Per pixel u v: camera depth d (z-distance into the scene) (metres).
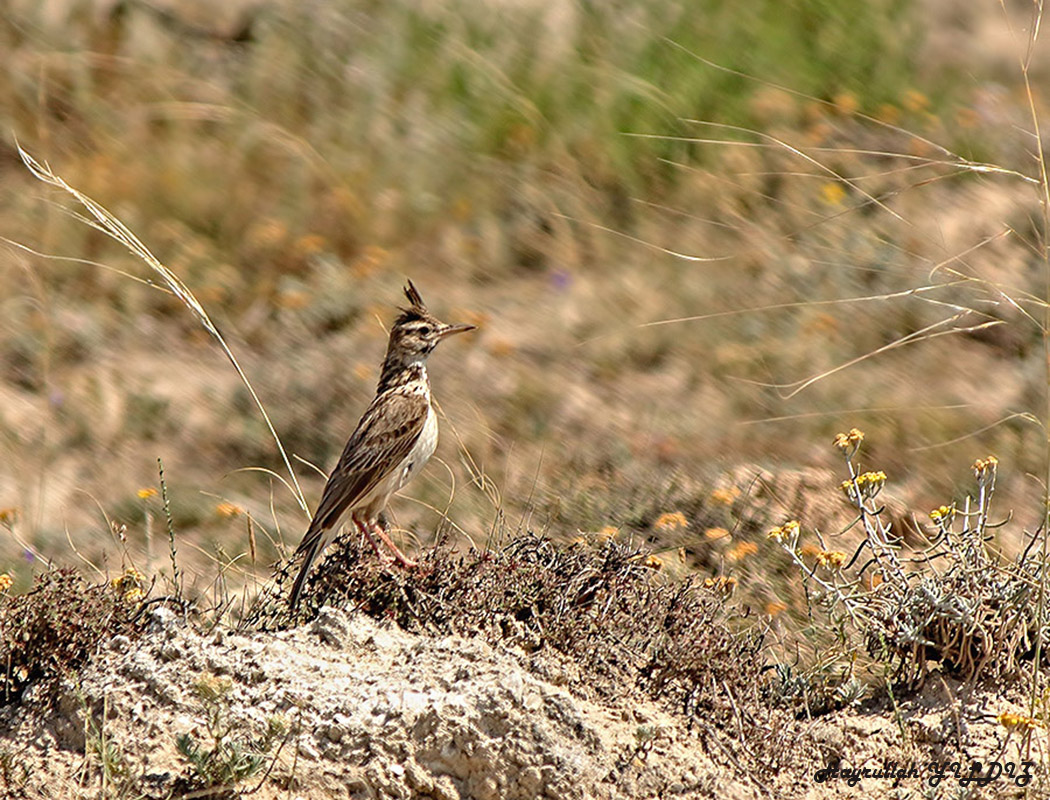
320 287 15.41
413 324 10.61
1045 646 8.86
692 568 11.01
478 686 7.86
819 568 10.77
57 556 11.49
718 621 8.98
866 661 9.24
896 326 14.55
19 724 8.20
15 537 11.48
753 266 15.50
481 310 15.26
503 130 17.62
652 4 20.17
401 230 16.39
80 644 8.64
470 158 17.27
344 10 19.50
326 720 7.86
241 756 7.62
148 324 14.92
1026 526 11.76
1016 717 8.12
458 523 11.46
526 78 18.62
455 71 18.39
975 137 17.80
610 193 17.05
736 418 13.38
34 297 15.16
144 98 17.73
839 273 15.16
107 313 15.00
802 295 15.02
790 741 8.36
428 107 17.95
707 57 18.89
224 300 15.23
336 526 10.03
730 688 8.52
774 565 10.99
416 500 11.73
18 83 17.53
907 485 12.50
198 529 12.02
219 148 16.98
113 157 16.80
